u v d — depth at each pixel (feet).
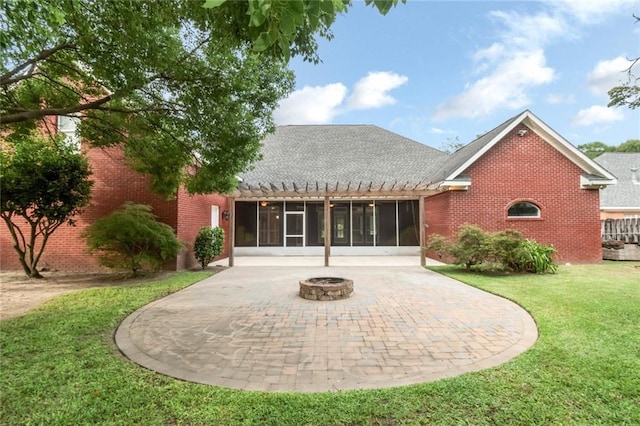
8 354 12.62
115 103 21.36
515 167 40.47
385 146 62.13
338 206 55.62
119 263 30.22
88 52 15.55
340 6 4.71
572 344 13.33
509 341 14.16
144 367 11.71
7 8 10.87
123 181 34.58
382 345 13.87
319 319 17.63
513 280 28.53
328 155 60.03
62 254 34.27
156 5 14.69
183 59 18.20
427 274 33.24
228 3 8.89
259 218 55.52
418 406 9.00
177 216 34.53
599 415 8.56
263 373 11.28
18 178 26.73
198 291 25.05
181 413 8.73
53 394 9.70
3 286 26.81
